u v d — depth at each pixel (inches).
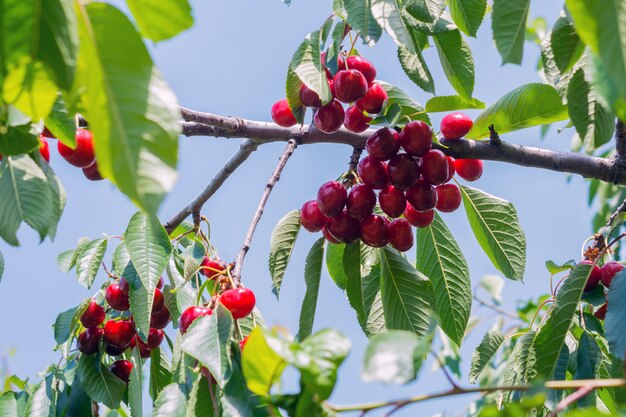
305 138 38.8
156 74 23.5
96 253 38.5
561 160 38.2
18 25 22.7
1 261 32.5
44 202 29.2
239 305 33.0
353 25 33.7
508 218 38.7
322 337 26.6
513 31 26.7
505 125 38.0
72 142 28.4
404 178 35.0
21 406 37.9
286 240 36.9
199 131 38.4
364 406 26.2
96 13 23.1
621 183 38.3
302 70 34.7
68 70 23.0
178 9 24.7
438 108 38.3
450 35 37.0
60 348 38.1
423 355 26.1
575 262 38.4
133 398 36.5
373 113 35.7
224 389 30.9
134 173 22.9
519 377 35.5
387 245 36.5
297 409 26.2
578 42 31.2
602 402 35.4
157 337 38.5
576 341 36.2
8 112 27.2
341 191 35.2
